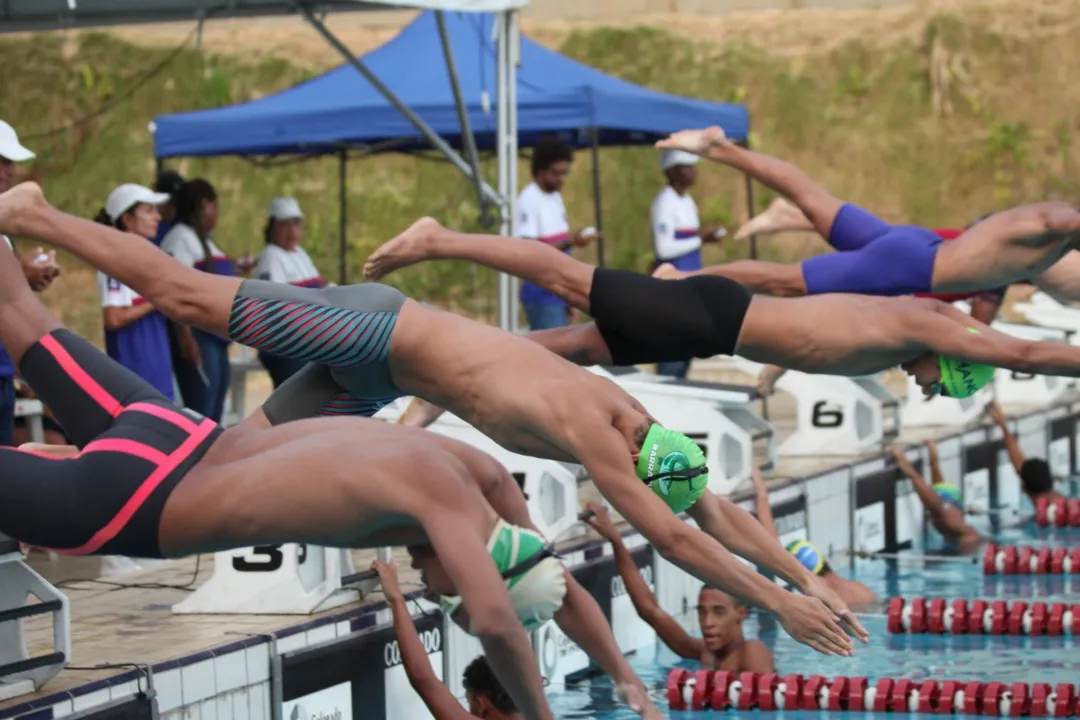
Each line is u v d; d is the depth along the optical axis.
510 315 19.39
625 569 14.41
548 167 21.27
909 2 44.34
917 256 12.32
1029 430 26.55
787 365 11.47
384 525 7.98
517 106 21.86
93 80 39.62
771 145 42.75
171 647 10.87
